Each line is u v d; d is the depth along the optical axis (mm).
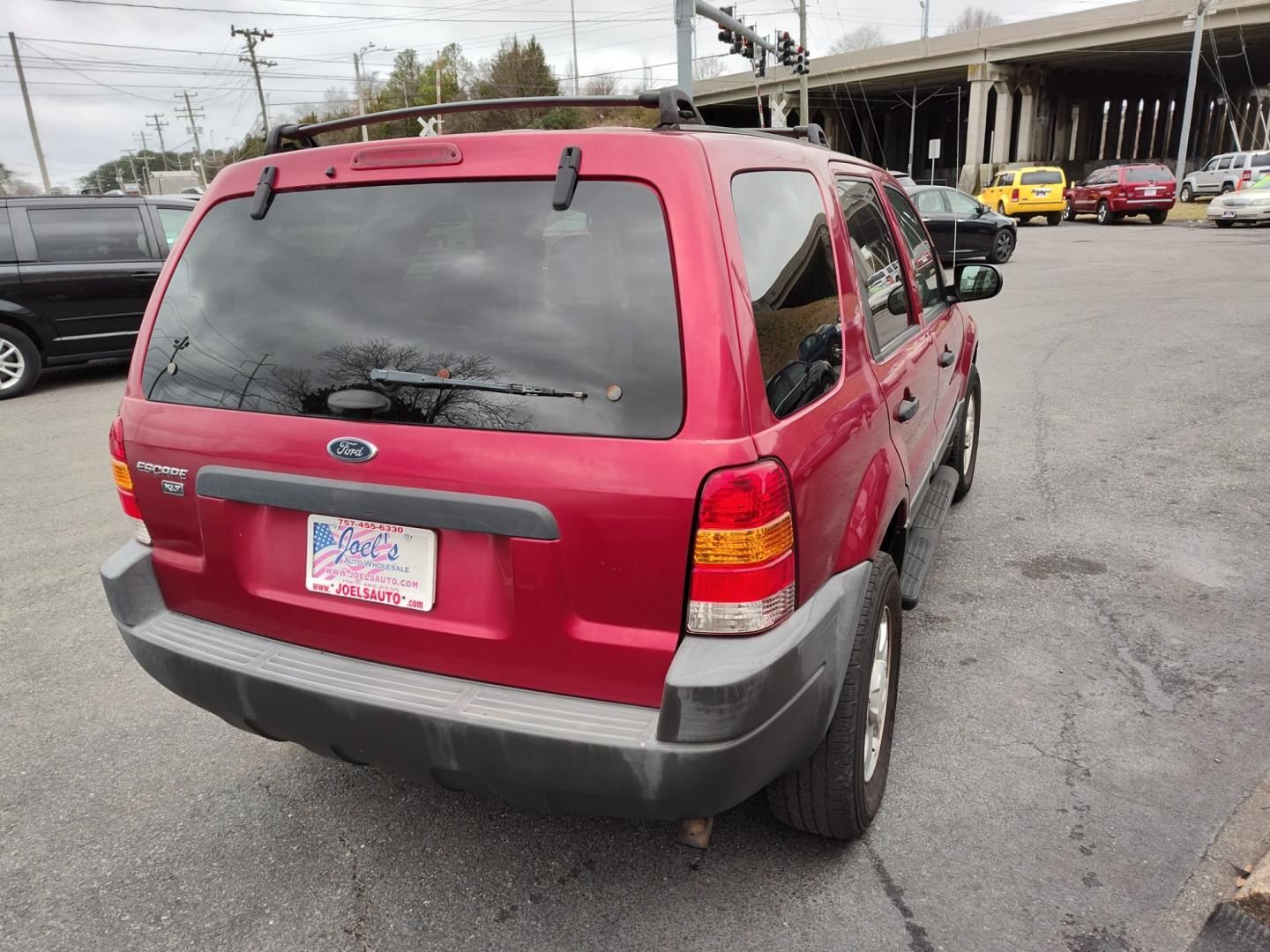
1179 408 6996
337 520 2109
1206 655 3496
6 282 8945
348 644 2168
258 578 2248
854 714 2254
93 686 3582
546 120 43469
